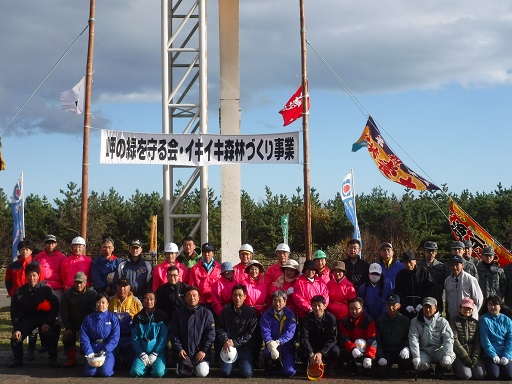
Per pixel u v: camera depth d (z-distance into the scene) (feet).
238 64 51.37
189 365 34.19
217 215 142.20
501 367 33.68
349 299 35.86
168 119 50.55
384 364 33.78
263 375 34.73
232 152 46.98
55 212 149.79
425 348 34.14
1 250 138.10
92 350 34.27
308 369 33.60
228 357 34.14
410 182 47.44
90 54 45.44
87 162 45.14
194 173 51.01
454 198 142.82
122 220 153.58
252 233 149.69
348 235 141.28
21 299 36.65
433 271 36.50
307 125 46.11
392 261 37.14
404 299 35.55
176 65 51.44
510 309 34.76
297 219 145.18
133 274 38.06
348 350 34.78
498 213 134.21
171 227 50.52
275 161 46.55
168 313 36.17
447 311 36.65
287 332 34.68
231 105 51.31
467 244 38.93
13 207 51.90
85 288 36.76
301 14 46.09
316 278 36.50
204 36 50.75
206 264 37.73
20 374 34.73
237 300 34.73
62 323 40.24
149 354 34.58
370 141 48.37
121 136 46.06
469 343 34.14
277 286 37.17
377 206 140.87
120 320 36.11
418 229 132.98
